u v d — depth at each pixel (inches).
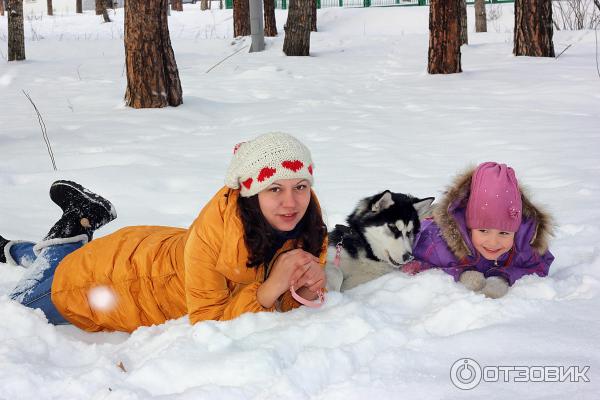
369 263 140.0
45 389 94.3
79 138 304.2
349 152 270.7
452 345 98.7
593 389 83.2
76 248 135.0
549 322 105.9
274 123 339.0
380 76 568.7
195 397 86.4
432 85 478.3
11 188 221.9
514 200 123.7
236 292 123.6
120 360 105.0
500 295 124.9
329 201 199.8
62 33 1239.5
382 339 102.3
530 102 381.7
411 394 84.8
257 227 110.9
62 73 577.0
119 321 124.6
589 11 1083.3
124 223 185.2
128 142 301.0
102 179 227.1
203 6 1696.6
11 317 117.6
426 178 225.0
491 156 253.1
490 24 1239.5
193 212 196.5
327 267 132.5
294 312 117.0
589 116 331.9
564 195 196.5
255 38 760.3
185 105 389.4
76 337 125.6
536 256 132.6
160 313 123.5
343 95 453.4
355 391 85.7
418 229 138.7
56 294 123.7
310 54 741.3
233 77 547.2
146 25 373.1
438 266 137.9
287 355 100.0
